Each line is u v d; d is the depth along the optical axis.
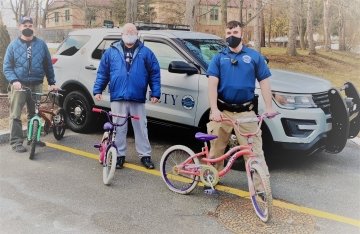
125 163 6.25
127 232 4.17
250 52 4.78
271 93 5.19
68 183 5.40
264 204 4.43
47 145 7.01
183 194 5.12
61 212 4.57
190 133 6.30
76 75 7.52
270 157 5.80
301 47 41.78
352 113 6.23
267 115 4.67
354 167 6.26
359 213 4.71
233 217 4.55
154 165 6.15
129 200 4.93
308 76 6.59
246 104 4.85
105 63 5.87
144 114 6.00
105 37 7.33
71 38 7.91
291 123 5.57
